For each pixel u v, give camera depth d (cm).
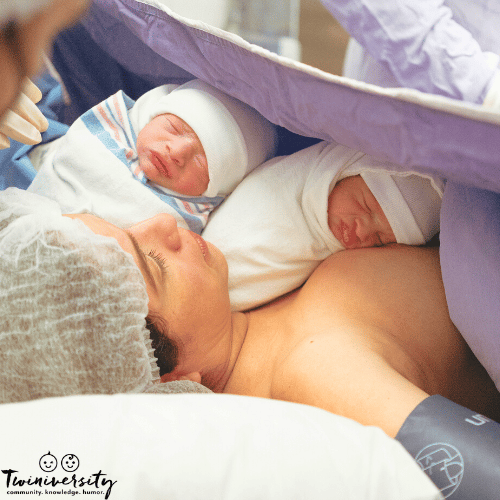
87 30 106
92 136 95
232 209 93
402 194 86
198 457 45
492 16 78
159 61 105
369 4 74
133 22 87
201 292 75
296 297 91
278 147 111
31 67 25
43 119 85
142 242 72
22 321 58
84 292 59
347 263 87
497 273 68
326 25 155
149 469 43
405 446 56
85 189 92
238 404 52
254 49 69
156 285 70
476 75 70
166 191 94
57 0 22
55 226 61
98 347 60
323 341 72
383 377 64
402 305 81
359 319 78
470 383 81
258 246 89
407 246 91
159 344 69
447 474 52
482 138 53
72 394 60
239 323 88
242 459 45
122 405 49
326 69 153
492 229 70
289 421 50
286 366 73
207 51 78
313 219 91
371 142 64
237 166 94
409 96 54
